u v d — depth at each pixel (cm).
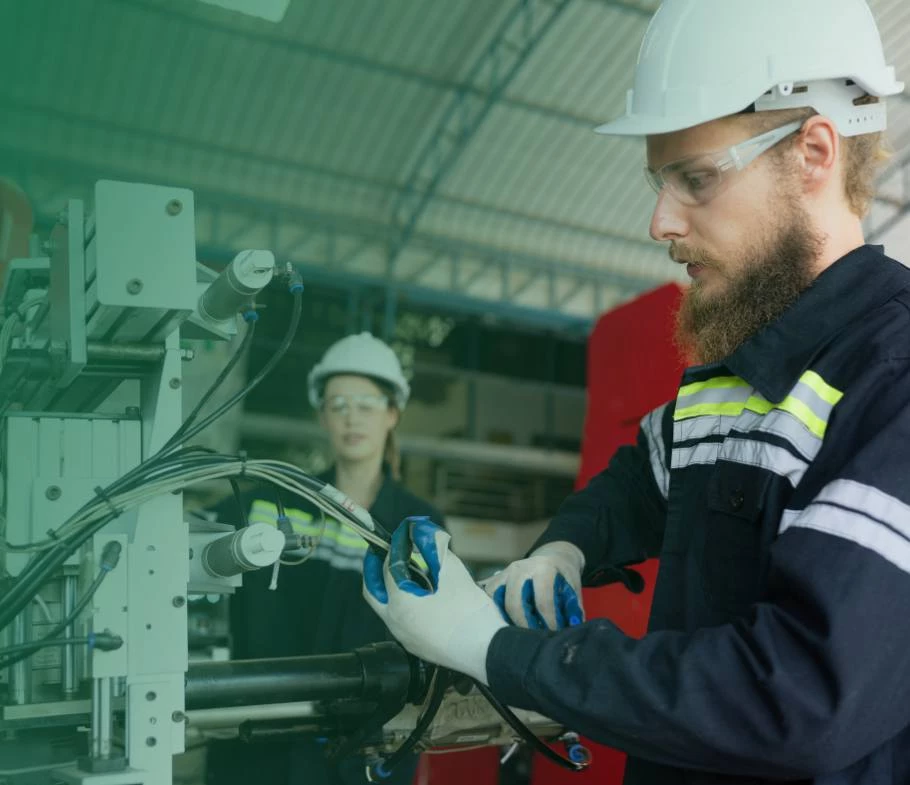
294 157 1054
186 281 101
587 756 128
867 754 96
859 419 98
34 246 159
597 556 136
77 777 98
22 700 117
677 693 92
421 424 1241
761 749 90
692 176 113
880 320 103
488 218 1172
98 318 104
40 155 966
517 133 1059
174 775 193
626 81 1012
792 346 107
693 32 114
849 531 90
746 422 109
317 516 234
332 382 274
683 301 123
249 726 122
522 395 1303
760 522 105
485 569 1202
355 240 1155
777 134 109
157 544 106
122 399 138
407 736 126
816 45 110
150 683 104
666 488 134
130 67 911
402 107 1022
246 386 114
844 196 113
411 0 905
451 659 106
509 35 966
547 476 1325
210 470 109
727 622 105
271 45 918
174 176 1037
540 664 99
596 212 1178
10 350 121
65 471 119
